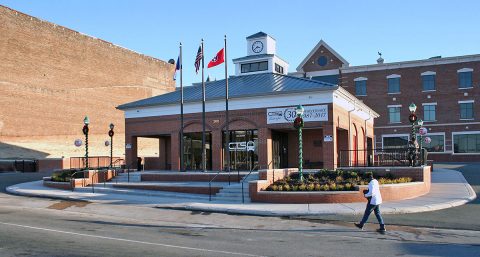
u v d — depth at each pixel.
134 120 34.56
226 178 26.25
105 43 64.75
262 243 12.30
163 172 29.58
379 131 59.84
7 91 50.31
